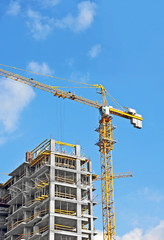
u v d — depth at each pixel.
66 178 137.12
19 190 142.50
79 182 136.12
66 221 130.50
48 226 126.50
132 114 171.88
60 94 164.38
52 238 123.88
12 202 143.38
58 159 138.38
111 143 161.75
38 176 136.25
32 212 136.62
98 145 162.38
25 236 131.75
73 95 165.88
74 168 139.88
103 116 165.38
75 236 127.75
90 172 141.75
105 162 158.62
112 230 149.25
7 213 150.12
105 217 151.25
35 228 130.50
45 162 135.62
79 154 141.88
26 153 146.50
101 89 173.88
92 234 131.75
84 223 134.38
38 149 142.75
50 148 137.38
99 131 163.75
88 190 138.88
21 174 147.12
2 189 154.62
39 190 134.88
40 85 162.25
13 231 137.00
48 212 130.25
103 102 170.88
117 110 169.75
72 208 134.62
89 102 169.00
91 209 136.25
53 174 133.38
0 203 148.25
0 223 149.25
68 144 142.25
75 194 135.50
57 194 132.12
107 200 153.00
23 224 132.00
